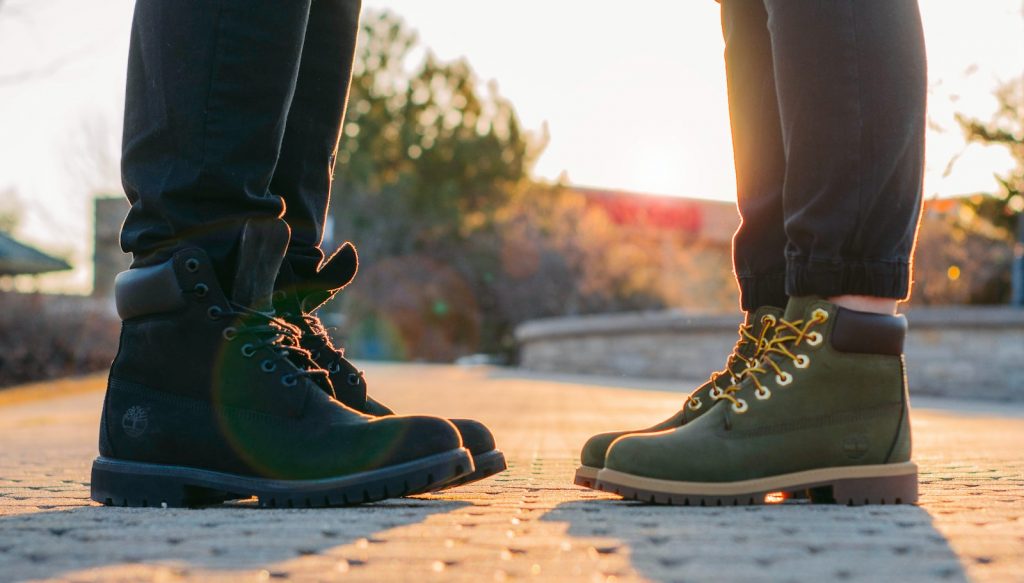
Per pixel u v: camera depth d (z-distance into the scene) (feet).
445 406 21.18
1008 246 52.16
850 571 2.95
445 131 96.78
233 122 4.79
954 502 4.80
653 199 114.93
